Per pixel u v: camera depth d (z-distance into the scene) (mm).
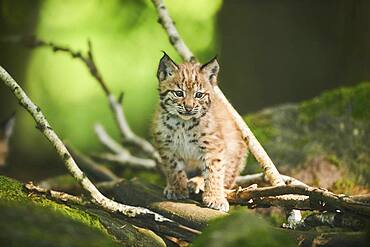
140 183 9469
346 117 12961
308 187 7758
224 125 10164
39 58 25047
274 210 10383
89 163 12766
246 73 18375
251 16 18422
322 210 7770
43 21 24797
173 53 26344
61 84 26422
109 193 10344
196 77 9922
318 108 13391
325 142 12641
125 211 8070
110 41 26641
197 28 24516
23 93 8383
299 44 17844
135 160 14039
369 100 12953
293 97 17859
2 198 7191
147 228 8156
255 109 18141
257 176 10375
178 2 24609
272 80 18125
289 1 18031
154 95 26656
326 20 17438
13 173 18719
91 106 26391
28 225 6723
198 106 9789
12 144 21516
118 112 14273
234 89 18422
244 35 18469
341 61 16734
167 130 9914
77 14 26438
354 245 7000
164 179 13211
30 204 7215
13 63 22516
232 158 10195
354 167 11859
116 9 26375
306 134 13031
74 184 12195
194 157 9992
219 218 7059
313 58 17609
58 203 7781
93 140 25594
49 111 25922
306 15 17781
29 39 13859
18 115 21891
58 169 19656
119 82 26797
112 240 7141
